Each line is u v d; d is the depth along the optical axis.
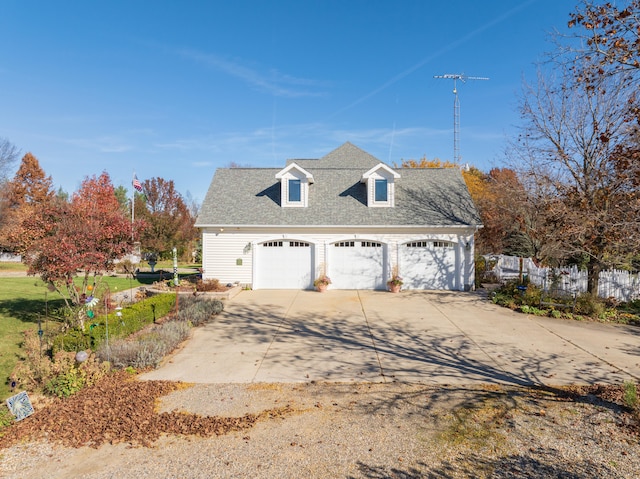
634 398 6.15
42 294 18.77
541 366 8.38
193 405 6.59
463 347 9.79
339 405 6.53
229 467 4.76
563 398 6.71
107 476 4.65
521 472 4.58
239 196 19.97
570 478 4.45
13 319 13.67
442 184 20.69
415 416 6.08
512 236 25.42
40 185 41.59
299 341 10.41
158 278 25.61
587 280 15.17
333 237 18.33
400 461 4.84
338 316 13.20
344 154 26.05
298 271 18.52
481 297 16.45
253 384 7.54
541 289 15.24
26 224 10.82
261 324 12.19
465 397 6.81
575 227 13.01
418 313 13.56
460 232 18.14
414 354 9.28
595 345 9.88
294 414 6.20
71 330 9.80
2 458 5.12
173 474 4.65
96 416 6.19
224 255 18.53
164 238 35.03
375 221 18.25
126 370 8.14
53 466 4.90
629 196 10.49
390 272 18.23
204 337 10.81
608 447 5.09
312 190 20.33
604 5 7.18
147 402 6.68
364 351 9.55
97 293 15.18
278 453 5.05
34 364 7.94
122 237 12.03
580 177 14.73
